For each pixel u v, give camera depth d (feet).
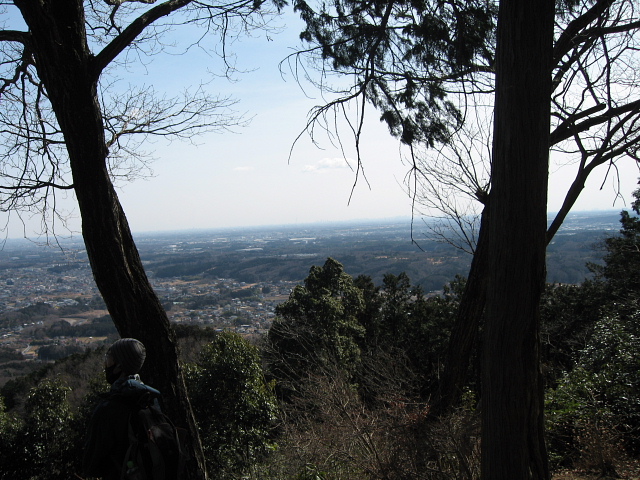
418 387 17.29
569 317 56.80
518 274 8.75
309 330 40.63
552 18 8.68
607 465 17.76
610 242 53.52
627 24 13.15
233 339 33.53
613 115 13.64
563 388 23.35
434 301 75.31
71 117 10.91
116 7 14.78
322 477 15.29
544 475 8.91
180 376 11.77
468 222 17.42
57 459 36.73
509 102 8.72
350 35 16.74
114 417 6.70
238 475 28.99
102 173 11.21
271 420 31.63
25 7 10.54
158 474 6.55
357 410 15.38
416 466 13.00
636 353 22.70
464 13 14.80
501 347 8.91
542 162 8.73
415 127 16.61
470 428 12.49
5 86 15.16
